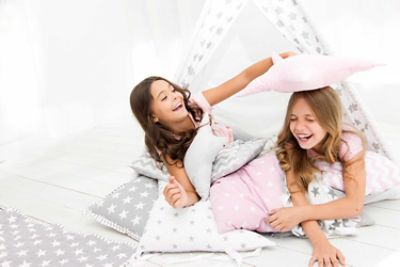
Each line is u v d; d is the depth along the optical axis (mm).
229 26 1687
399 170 1518
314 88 1378
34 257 1517
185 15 2771
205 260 1388
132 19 2990
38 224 1757
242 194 1485
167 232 1439
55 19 2902
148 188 1685
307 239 1424
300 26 1580
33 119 3109
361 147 1456
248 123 2004
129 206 1609
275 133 2008
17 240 1638
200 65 1760
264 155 1632
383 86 2297
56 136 3037
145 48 3070
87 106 3061
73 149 2660
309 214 1375
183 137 1698
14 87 3027
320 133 1404
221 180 1574
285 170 1521
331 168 1483
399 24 2164
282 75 1401
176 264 1395
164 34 2947
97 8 2941
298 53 1817
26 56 3027
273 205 1440
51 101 3021
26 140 3033
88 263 1446
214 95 1761
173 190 1414
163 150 1666
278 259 1343
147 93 1630
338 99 1424
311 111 1388
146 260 1437
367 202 1554
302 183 1479
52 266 1455
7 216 1840
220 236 1403
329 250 1292
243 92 1469
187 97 1735
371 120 1586
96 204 1663
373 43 2238
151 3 2891
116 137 2766
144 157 1813
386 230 1415
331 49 1553
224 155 1649
